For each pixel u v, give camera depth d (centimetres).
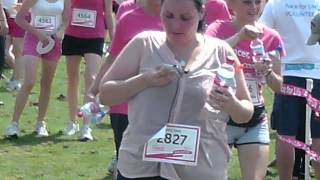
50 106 1128
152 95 438
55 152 891
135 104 443
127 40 606
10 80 1262
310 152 711
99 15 917
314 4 711
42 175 803
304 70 711
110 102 447
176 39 440
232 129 554
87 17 912
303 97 714
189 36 439
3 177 789
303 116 722
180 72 438
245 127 555
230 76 434
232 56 454
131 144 447
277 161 731
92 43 918
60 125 1020
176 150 438
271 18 722
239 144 559
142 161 443
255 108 555
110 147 922
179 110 437
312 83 708
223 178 453
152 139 437
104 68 607
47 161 854
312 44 675
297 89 709
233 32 572
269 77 557
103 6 918
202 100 438
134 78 438
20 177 792
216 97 431
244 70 559
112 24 921
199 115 439
